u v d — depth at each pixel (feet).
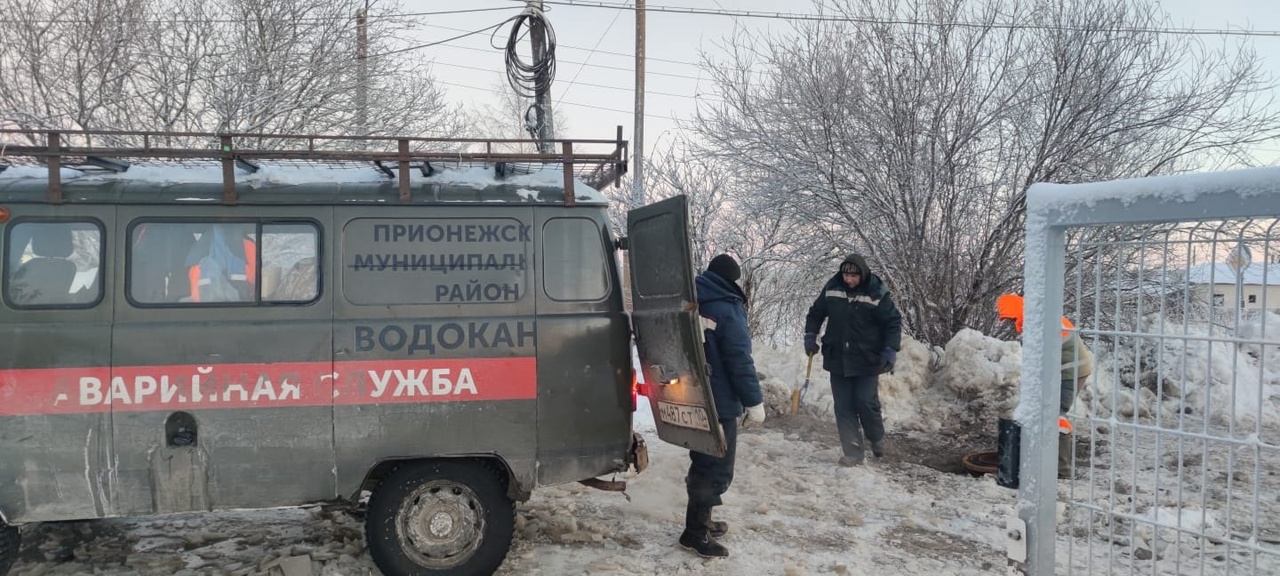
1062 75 37.40
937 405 29.37
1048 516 9.64
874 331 22.99
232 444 13.70
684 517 18.54
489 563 14.61
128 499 13.47
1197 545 15.66
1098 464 22.20
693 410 14.71
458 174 15.46
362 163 15.72
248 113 44.09
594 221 15.25
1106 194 8.86
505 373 14.58
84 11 42.39
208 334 13.70
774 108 42.09
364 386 14.10
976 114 38.04
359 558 15.72
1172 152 37.93
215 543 16.56
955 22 38.70
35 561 15.49
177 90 44.68
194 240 14.02
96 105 42.45
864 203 40.24
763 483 21.34
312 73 46.16
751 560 16.20
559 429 14.76
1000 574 15.88
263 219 14.19
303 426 13.89
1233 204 7.81
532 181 15.51
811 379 30.50
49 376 13.28
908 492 20.93
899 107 38.65
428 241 14.64
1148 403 20.65
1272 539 16.31
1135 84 37.24
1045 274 9.52
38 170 14.40
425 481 14.44
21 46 41.70
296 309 14.07
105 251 13.69
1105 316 13.62
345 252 14.35
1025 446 9.66
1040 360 9.54
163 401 13.53
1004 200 38.99
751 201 43.68
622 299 15.35
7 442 13.14
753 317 49.39
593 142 15.03
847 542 17.43
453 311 14.57
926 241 39.40
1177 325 10.16
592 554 16.28
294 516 18.13
